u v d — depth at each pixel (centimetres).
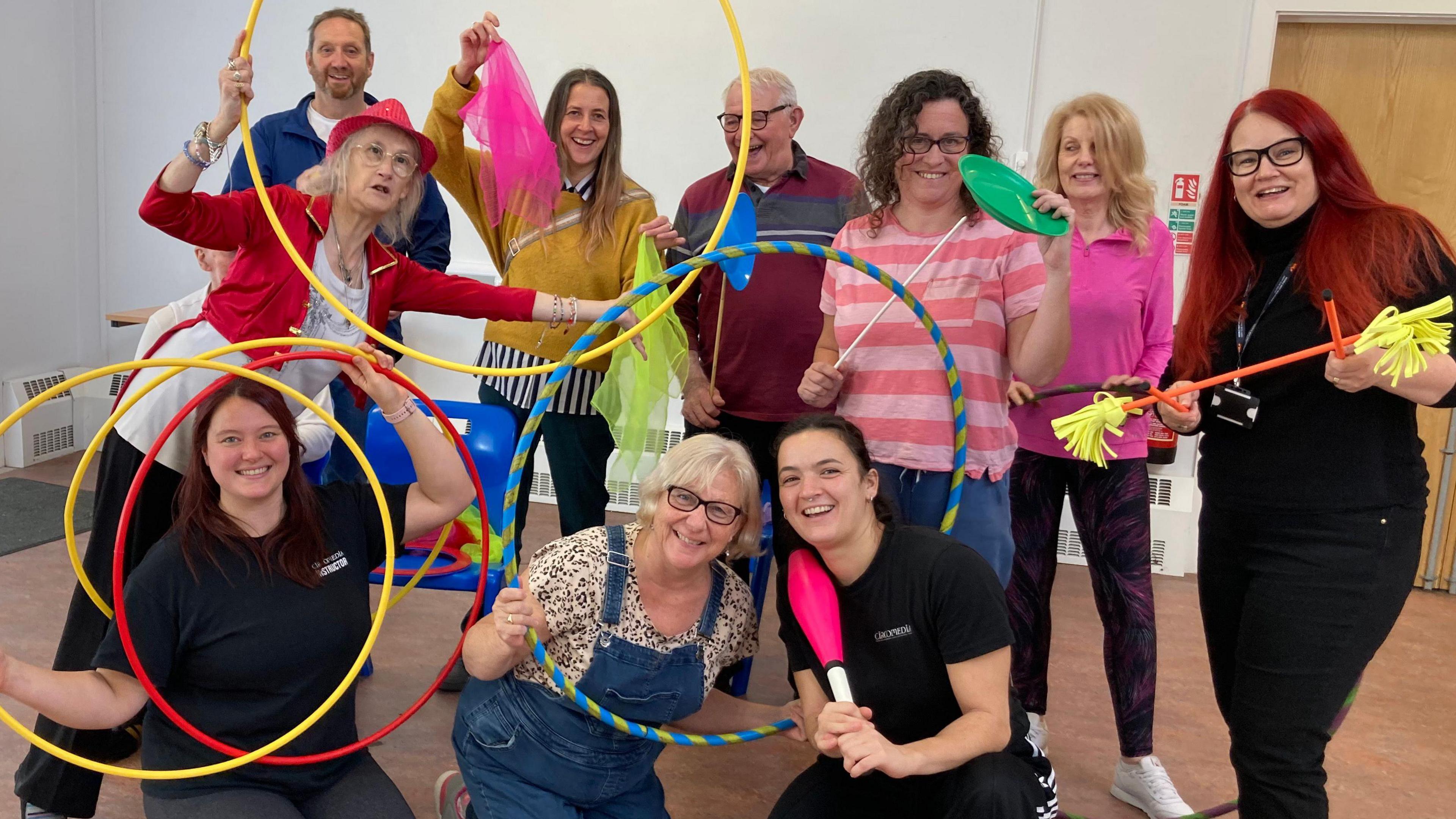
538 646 188
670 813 254
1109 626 267
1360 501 181
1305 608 184
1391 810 266
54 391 173
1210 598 205
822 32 460
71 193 539
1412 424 184
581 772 204
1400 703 328
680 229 303
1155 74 438
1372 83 437
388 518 192
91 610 221
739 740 201
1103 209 274
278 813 188
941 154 218
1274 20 423
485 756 208
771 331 284
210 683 191
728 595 205
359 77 342
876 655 192
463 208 317
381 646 335
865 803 200
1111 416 176
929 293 225
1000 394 228
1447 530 438
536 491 511
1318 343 182
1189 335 204
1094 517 267
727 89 288
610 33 477
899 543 189
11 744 266
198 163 194
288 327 213
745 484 189
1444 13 413
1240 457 194
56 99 523
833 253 198
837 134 466
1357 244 179
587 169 291
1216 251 200
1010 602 276
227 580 188
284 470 190
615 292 293
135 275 556
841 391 238
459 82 283
